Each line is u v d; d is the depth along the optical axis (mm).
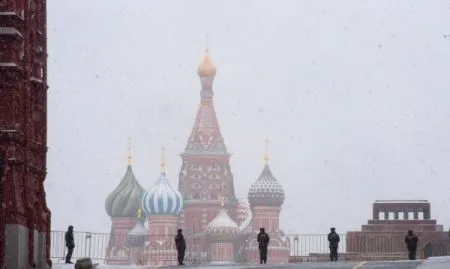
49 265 79062
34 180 77188
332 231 95625
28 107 74062
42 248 77375
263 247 95250
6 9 71625
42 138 79188
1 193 70875
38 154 78188
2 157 71062
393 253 166625
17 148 71812
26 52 73750
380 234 169250
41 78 79250
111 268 99562
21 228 71250
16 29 72000
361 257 166625
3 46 71500
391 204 184875
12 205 70750
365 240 169500
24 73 73562
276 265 83562
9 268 70125
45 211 78875
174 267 91500
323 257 169000
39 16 78812
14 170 71250
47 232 79125
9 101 71312
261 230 95500
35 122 78188
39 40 78875
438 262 76500
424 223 181500
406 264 77125
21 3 73125
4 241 70250
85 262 58062
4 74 71250
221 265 92062
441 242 170875
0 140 71125
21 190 72625
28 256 73188
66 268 80750
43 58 79500
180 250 96938
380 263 79688
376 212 184750
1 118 71312
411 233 94625
